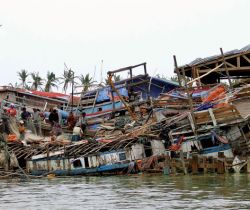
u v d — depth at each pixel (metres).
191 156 28.59
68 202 16.30
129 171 29.94
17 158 33.66
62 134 37.69
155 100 34.84
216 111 29.14
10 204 16.02
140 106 40.53
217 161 27.41
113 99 42.50
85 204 15.61
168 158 28.44
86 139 34.25
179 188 20.02
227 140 28.58
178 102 34.56
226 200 15.52
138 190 19.80
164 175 27.86
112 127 37.16
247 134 29.25
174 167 28.22
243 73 42.72
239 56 38.16
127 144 30.41
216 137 28.78
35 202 16.48
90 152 31.12
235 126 28.91
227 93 32.12
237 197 16.25
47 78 93.81
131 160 30.11
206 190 18.84
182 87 36.28
